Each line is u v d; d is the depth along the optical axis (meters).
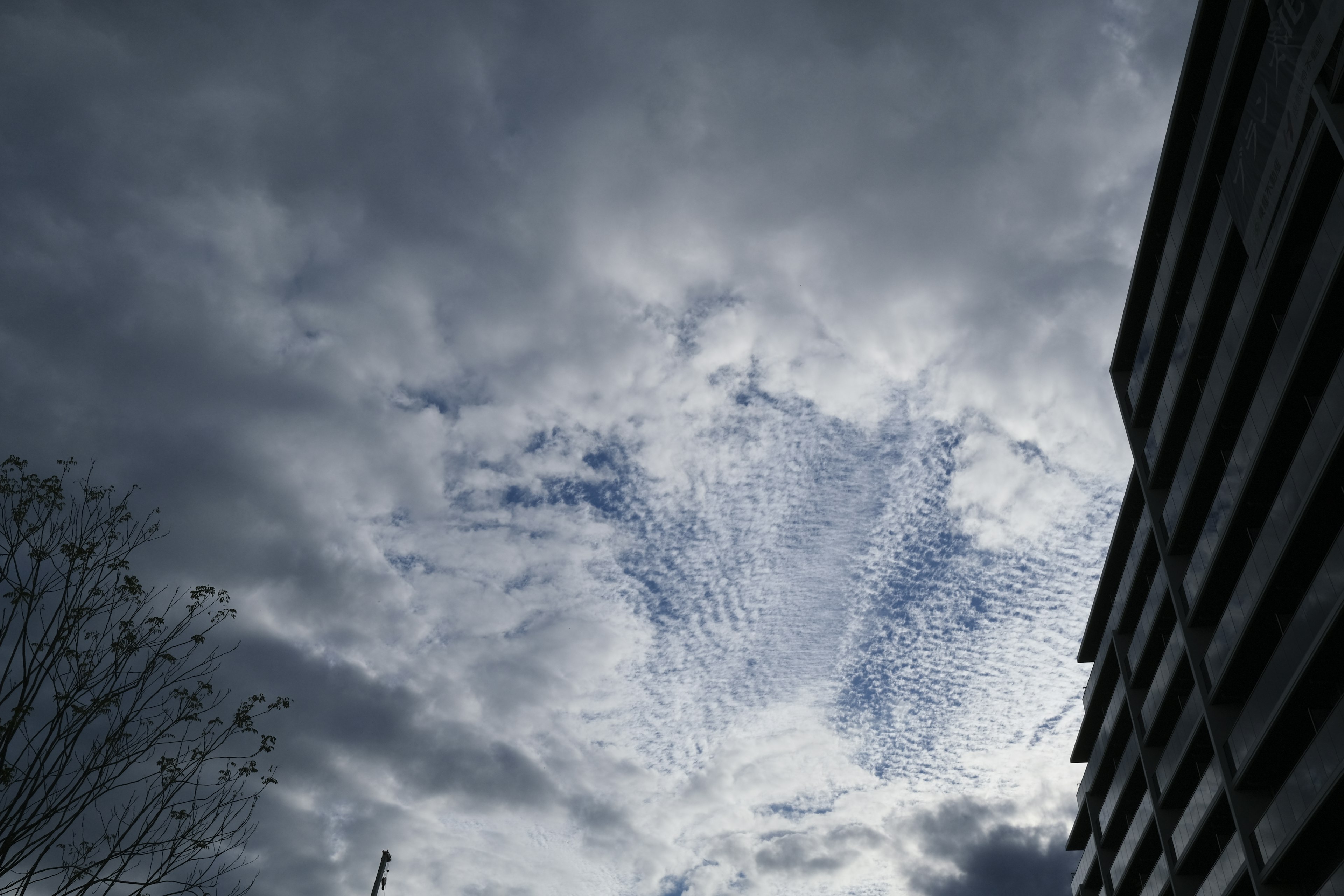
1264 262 33.22
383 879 32.50
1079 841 65.38
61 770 10.45
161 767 11.14
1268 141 32.12
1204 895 38.97
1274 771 34.50
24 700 10.34
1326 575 28.97
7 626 10.60
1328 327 29.55
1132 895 52.69
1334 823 29.09
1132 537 53.06
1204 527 39.12
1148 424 49.28
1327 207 30.27
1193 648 40.59
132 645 11.46
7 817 9.91
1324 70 28.05
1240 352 35.56
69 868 10.10
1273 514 32.59
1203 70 38.75
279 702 12.38
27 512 11.18
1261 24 33.38
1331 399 28.91
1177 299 43.53
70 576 11.20
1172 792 44.38
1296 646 30.66
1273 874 32.22
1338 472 29.09
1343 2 26.50
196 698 11.75
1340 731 27.72
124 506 11.98
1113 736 54.34
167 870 10.57
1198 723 39.84
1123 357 51.75
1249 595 34.53
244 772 11.66
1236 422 38.06
